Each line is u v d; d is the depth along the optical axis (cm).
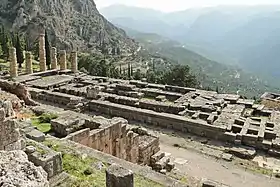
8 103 1188
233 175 1716
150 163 1867
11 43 7806
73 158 1290
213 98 2941
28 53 4347
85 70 6341
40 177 730
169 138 2245
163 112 2619
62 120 1742
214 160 1902
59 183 1054
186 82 4919
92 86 3127
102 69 6462
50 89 3309
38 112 2000
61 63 4503
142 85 3491
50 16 15775
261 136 2067
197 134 2303
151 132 2200
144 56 18788
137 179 1177
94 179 1129
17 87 2267
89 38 17688
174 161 1883
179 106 2612
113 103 2772
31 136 1411
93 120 1817
